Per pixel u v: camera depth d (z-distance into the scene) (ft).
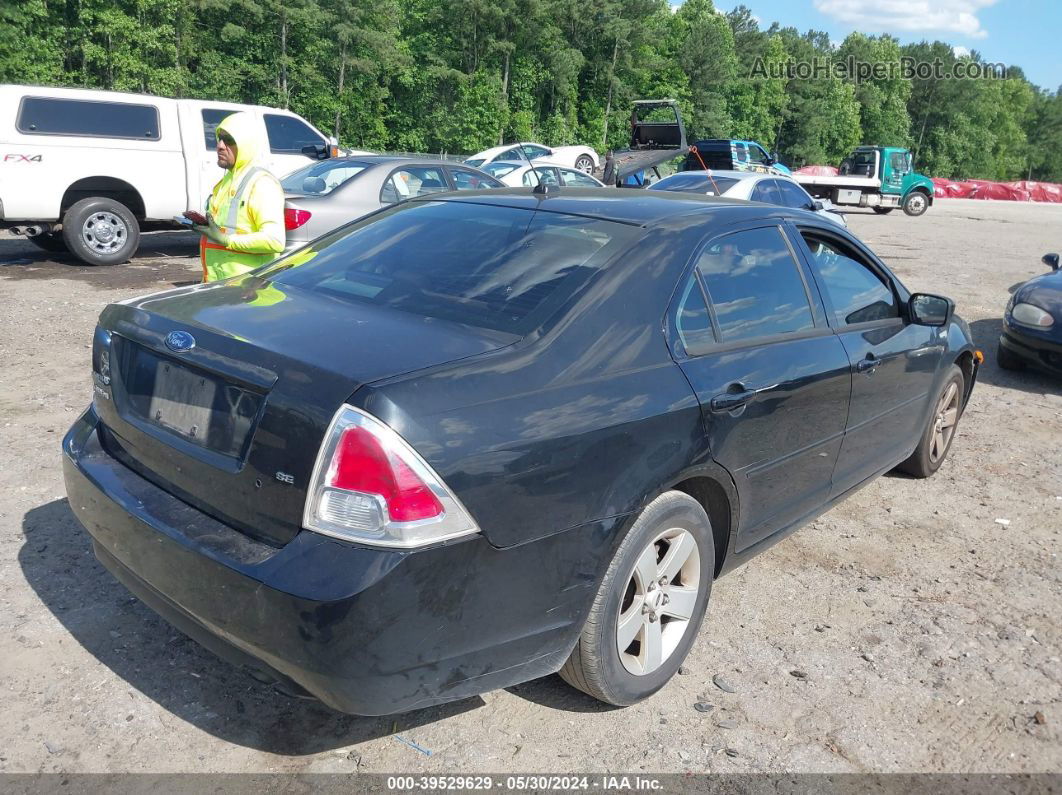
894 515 14.98
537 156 78.13
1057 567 13.25
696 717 9.23
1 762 7.96
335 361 7.29
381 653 6.80
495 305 8.64
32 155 33.50
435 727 8.87
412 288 9.22
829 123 309.83
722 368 9.52
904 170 102.89
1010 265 51.24
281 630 6.80
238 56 184.34
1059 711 9.65
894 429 13.98
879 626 11.29
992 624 11.48
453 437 7.00
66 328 24.85
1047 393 23.91
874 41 383.45
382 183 31.07
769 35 334.85
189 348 7.90
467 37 199.72
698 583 9.63
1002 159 417.28
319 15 182.09
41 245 38.99
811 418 11.05
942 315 13.44
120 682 9.23
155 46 162.81
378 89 195.83
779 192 40.19
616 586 8.39
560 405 7.77
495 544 7.23
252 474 7.29
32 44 149.59
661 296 9.17
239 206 16.39
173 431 8.16
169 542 7.55
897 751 8.86
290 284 9.90
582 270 8.98
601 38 217.36
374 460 6.70
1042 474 17.34
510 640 7.62
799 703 9.57
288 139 40.81
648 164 66.49
